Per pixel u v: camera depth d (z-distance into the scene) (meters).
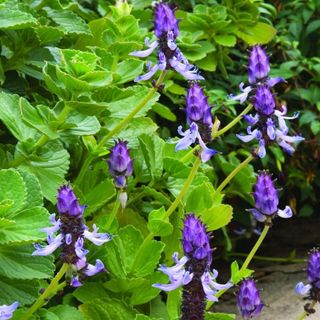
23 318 0.53
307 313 0.54
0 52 0.71
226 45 0.99
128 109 0.70
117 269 0.62
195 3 1.09
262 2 1.12
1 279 0.55
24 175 0.56
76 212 0.46
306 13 1.18
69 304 0.65
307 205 1.15
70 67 0.60
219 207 0.66
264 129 0.60
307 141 1.10
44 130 0.59
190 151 0.69
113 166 0.56
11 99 0.62
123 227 0.67
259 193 0.58
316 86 1.11
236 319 0.84
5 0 0.65
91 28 0.80
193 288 0.47
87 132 0.62
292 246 1.09
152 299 0.68
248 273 0.61
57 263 0.64
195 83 0.55
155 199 0.75
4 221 0.50
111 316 0.61
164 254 0.71
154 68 0.56
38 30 0.68
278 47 1.16
